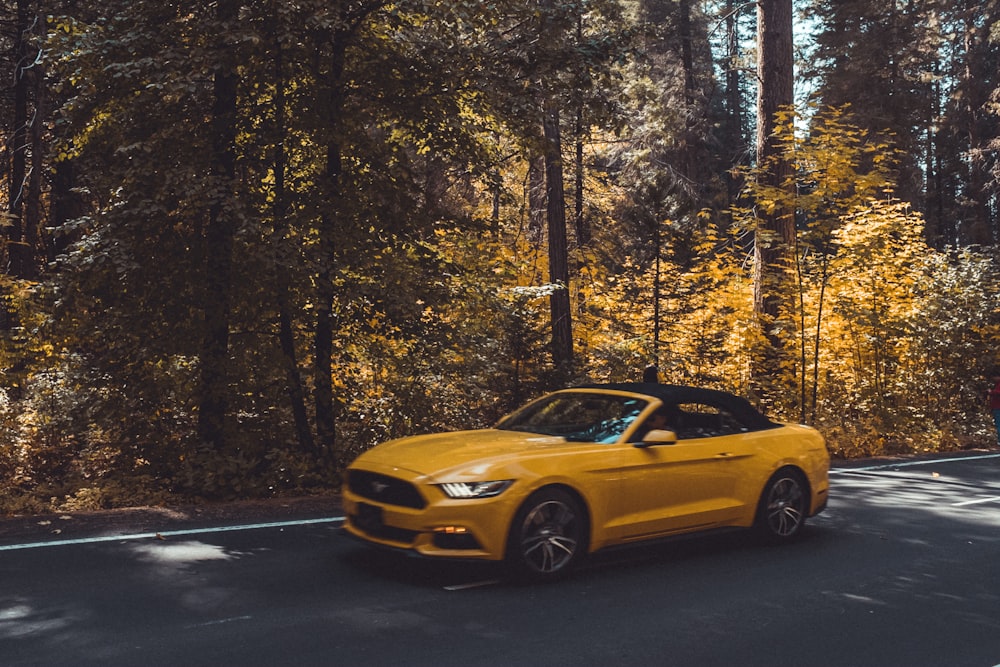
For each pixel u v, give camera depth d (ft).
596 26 49.83
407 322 36.37
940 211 129.70
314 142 35.17
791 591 20.10
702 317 60.08
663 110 80.69
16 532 24.16
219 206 32.40
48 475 39.40
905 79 106.01
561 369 50.34
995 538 26.81
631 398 23.62
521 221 67.36
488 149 40.01
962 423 63.00
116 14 31.96
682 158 104.88
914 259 65.16
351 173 35.86
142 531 24.56
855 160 54.29
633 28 37.42
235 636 15.66
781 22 58.13
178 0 32.35
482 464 19.75
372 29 36.45
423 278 36.45
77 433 38.96
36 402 42.47
